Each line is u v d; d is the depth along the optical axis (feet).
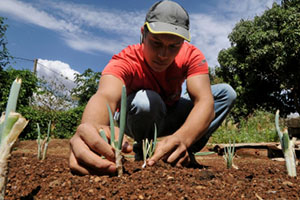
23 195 2.54
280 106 39.22
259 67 38.91
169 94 6.34
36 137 23.41
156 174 3.26
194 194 2.63
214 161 8.90
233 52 42.34
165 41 4.24
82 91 33.83
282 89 37.99
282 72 36.45
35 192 2.63
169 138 3.98
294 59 35.68
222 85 6.31
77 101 32.09
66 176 3.24
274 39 36.22
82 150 3.09
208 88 4.98
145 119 5.97
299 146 11.24
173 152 3.90
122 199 2.45
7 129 1.77
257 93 39.73
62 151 13.94
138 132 6.31
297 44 33.86
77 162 3.24
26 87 24.38
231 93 6.23
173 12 4.43
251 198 2.56
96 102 3.88
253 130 21.74
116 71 4.79
